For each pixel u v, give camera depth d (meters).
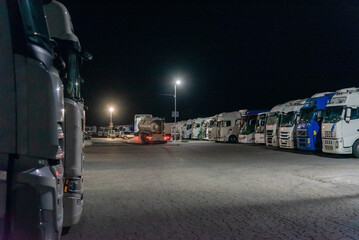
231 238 5.38
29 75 2.99
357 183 10.12
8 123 2.95
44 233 3.00
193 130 48.34
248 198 8.36
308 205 7.48
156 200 8.27
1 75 2.96
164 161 17.59
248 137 33.59
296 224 6.05
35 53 3.07
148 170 13.98
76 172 5.23
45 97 3.03
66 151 5.18
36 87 3.01
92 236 5.57
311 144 19.86
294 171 12.96
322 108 19.95
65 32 4.79
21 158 2.97
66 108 5.19
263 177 11.63
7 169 2.92
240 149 25.88
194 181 11.07
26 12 3.07
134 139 40.34
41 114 3.01
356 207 7.23
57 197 3.23
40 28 3.27
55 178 3.19
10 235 2.86
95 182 11.02
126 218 6.66
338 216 6.53
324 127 18.06
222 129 37.56
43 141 3.00
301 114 21.02
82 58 5.84
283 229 5.78
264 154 20.80
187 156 20.42
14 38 2.98
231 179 11.35
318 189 9.32
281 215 6.70
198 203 7.89
